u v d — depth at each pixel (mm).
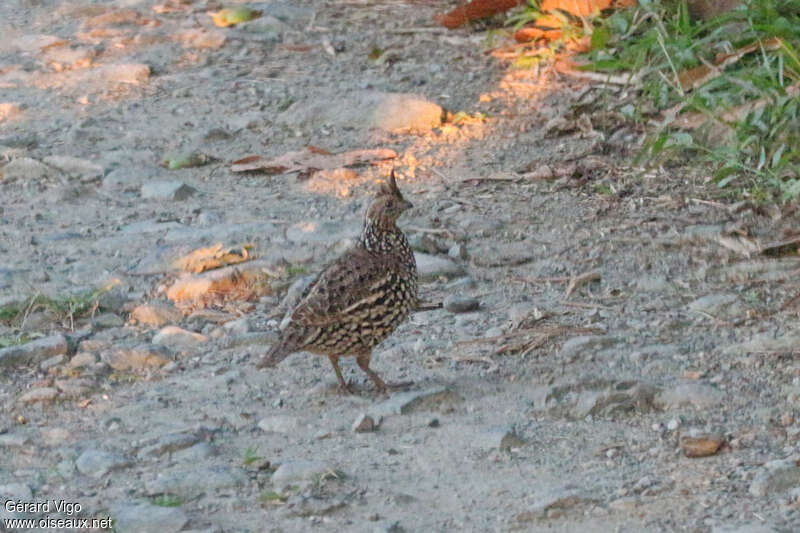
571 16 18750
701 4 16953
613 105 16156
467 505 8188
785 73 14961
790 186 13383
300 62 18734
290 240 13070
